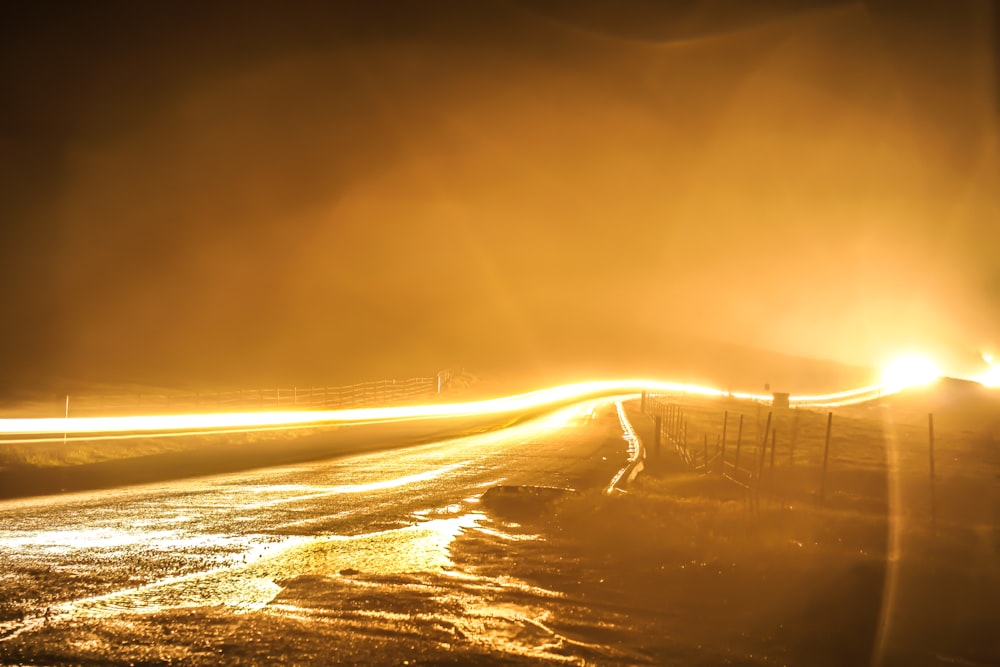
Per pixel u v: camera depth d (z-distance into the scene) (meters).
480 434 39.69
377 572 9.34
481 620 7.32
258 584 8.56
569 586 8.78
